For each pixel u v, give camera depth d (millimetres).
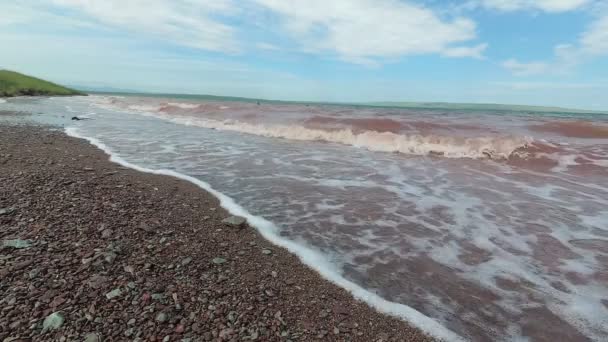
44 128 14508
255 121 19031
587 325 3252
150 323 2887
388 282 3973
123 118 21406
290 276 4008
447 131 15055
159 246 4242
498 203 6828
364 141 13805
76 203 5164
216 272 3873
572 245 4973
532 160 10836
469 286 3902
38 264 3441
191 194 6656
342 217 5930
